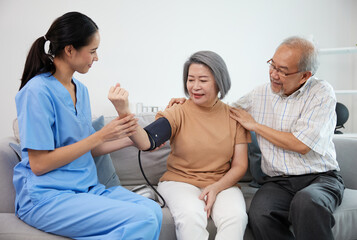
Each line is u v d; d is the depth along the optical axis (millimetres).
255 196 1473
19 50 2861
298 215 1217
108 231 1092
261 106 1617
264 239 1296
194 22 3027
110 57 2953
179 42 3025
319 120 1430
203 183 1435
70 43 1167
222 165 1498
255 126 1487
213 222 1354
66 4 2859
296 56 1357
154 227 1100
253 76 3117
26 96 1134
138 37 2975
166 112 1466
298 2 3068
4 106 2902
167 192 1407
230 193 1386
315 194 1250
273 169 1540
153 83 3027
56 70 1240
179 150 1472
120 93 1174
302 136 1417
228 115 1540
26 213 1171
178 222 1244
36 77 1190
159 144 1393
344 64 3111
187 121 1482
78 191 1235
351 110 3143
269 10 3064
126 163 1758
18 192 1237
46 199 1135
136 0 2941
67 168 1221
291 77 1396
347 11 3086
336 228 1336
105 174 1585
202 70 1396
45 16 2852
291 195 1472
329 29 3098
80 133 1282
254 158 1770
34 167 1146
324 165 1485
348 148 1759
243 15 3059
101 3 2900
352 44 3115
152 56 3006
